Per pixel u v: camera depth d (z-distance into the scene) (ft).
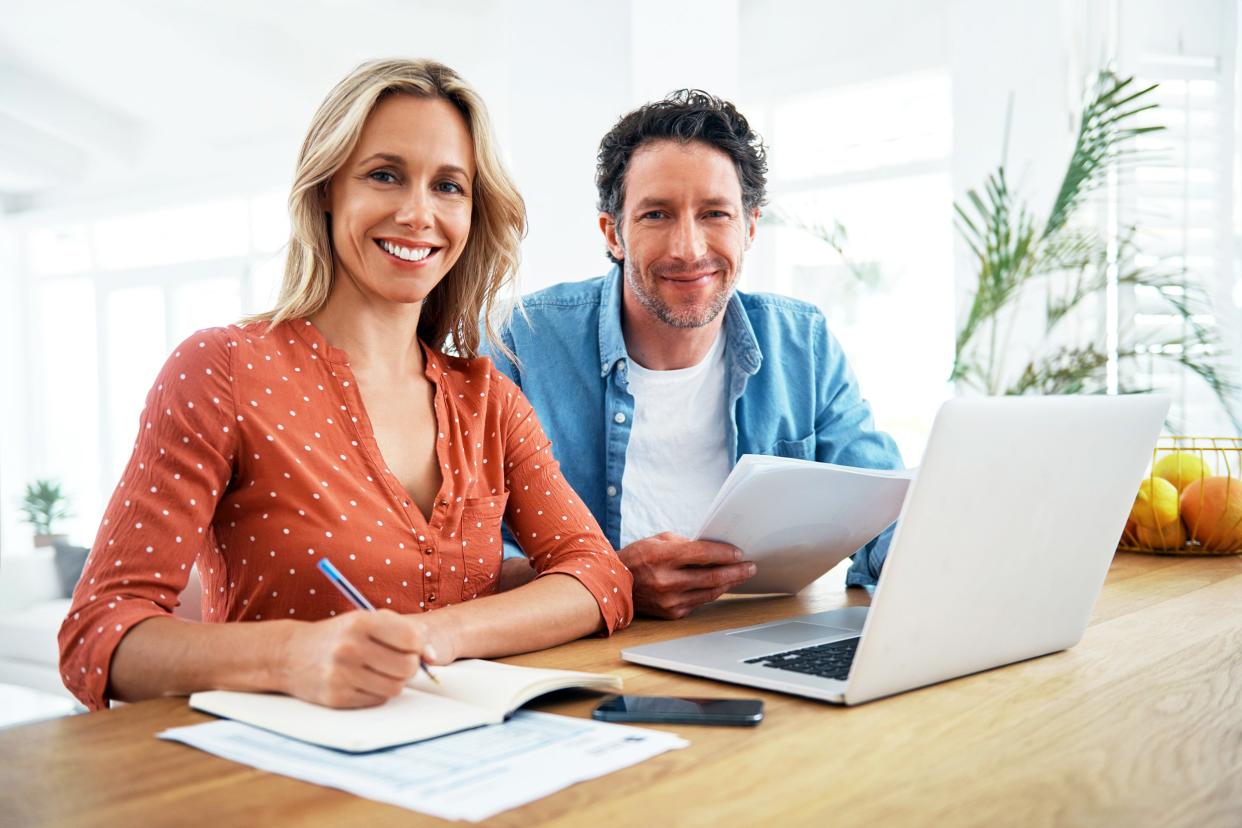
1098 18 12.21
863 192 16.85
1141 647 3.76
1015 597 3.34
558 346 6.01
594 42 11.33
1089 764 2.49
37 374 28.48
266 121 21.80
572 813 2.15
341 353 4.11
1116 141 11.43
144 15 19.02
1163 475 6.11
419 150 4.09
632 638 3.94
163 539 3.51
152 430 3.67
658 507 5.98
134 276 26.48
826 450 6.36
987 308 12.43
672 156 5.33
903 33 15.94
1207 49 11.84
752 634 3.81
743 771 2.42
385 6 17.40
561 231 11.71
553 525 4.44
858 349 16.99
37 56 21.56
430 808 2.14
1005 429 3.02
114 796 2.23
